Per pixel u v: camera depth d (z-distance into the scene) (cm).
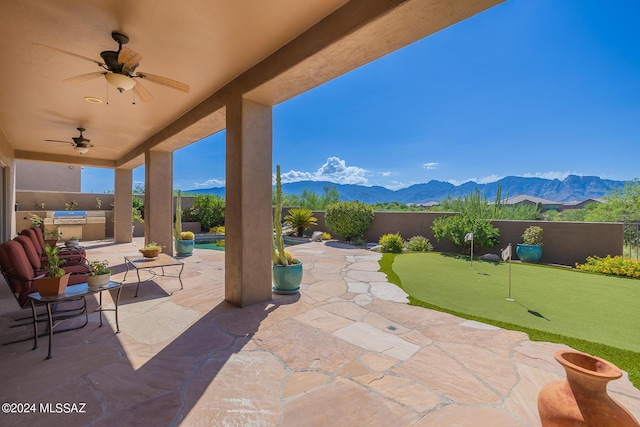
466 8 208
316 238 1066
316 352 250
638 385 198
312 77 310
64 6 232
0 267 279
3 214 699
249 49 304
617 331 285
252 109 371
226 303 379
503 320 317
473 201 980
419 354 246
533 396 190
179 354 247
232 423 169
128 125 566
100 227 1134
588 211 1214
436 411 177
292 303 379
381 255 746
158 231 698
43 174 1436
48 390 197
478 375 214
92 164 911
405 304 373
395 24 225
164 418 172
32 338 276
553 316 327
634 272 504
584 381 131
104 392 195
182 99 436
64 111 483
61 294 258
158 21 254
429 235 883
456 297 399
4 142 621
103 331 293
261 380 211
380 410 179
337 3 240
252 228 373
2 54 304
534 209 979
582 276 511
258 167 379
